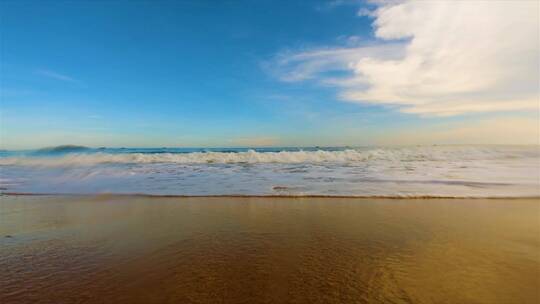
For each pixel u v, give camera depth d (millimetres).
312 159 14891
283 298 2629
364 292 2729
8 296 2658
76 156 15102
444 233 4398
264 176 9945
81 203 6469
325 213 5547
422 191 7348
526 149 16125
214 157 14852
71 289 2791
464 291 2754
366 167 11961
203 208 5977
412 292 2732
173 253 3689
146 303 2553
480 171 10492
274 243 4027
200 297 2648
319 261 3430
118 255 3627
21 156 15266
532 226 4715
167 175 10367
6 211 5801
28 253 3693
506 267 3256
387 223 4918
